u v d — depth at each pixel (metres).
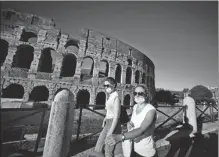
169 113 14.66
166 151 3.29
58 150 2.44
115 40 22.92
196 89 30.73
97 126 8.73
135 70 24.77
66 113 2.61
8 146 2.72
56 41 17.84
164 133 3.97
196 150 3.46
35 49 16.62
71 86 17.44
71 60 23.81
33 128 6.48
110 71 21.33
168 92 35.91
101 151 2.20
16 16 16.36
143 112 1.70
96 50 20.47
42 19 18.22
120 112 2.22
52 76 16.70
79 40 19.56
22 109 2.43
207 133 4.34
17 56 18.67
